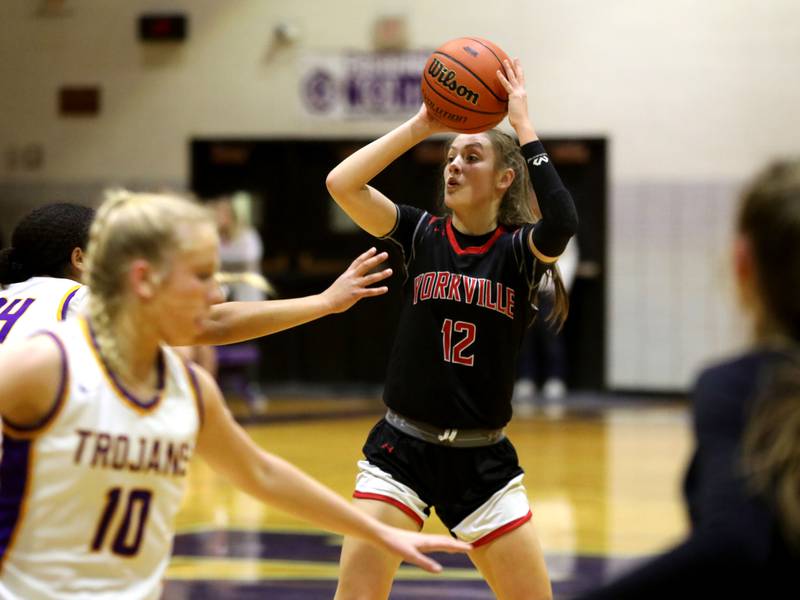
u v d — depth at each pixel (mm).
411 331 5711
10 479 3254
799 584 2361
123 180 22609
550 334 21062
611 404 20094
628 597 2416
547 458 14141
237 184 22578
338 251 22391
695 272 20688
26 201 22844
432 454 5566
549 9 21125
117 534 3305
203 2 22297
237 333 4617
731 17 20469
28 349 3291
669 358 20875
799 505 2348
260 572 8672
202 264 3340
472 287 5633
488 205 5805
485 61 5867
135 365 3381
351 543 5297
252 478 3576
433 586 8375
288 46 22125
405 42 21703
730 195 20516
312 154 22359
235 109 22312
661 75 20781
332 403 20094
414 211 6000
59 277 5742
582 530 10102
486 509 5520
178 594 7980
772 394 2453
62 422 3244
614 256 21062
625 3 20875
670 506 11180
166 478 3393
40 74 22750
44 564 3232
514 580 5457
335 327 22406
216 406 3537
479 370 5566
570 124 21109
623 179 20969
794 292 2465
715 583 2373
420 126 5949
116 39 22531
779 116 20344
